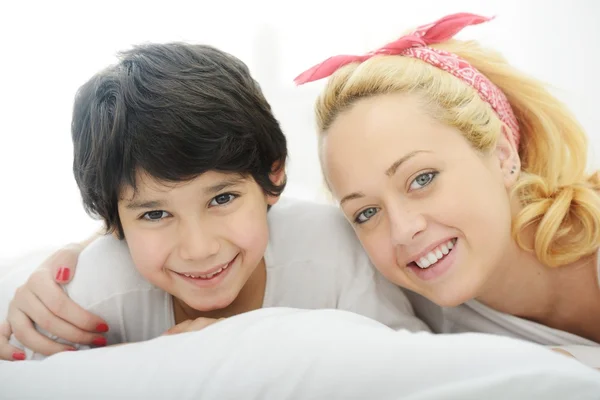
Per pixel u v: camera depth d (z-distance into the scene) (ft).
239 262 2.47
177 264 2.36
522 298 2.85
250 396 1.47
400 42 2.62
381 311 2.74
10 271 3.15
